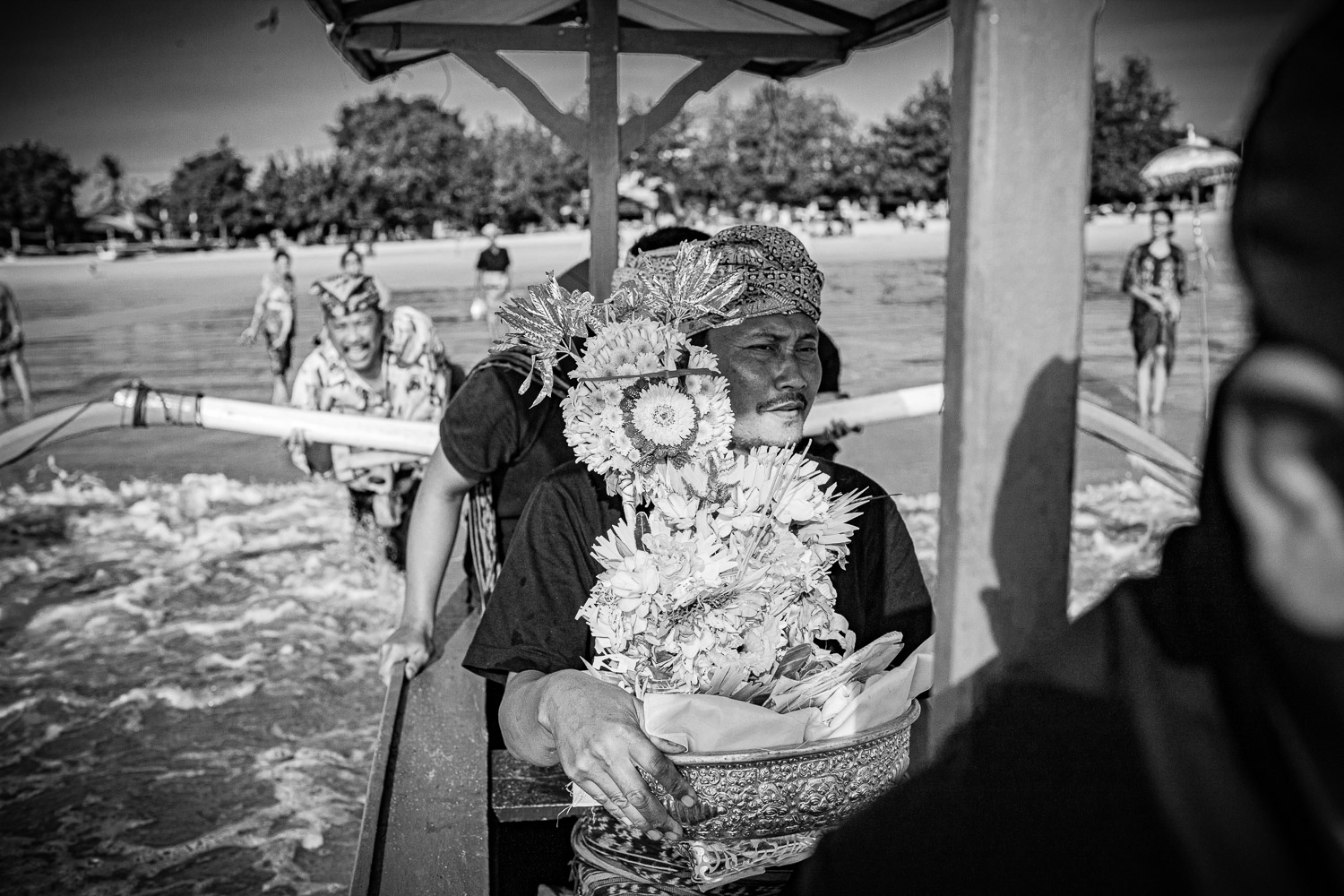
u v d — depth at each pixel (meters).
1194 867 0.61
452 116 50.97
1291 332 0.55
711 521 1.56
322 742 4.31
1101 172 42.12
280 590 6.01
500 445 2.49
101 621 5.62
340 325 4.27
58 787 4.01
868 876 0.74
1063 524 0.93
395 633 2.76
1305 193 0.54
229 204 51.91
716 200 43.38
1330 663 0.57
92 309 26.25
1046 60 0.88
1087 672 0.68
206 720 4.50
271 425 3.64
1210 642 0.63
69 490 8.53
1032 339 0.91
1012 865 0.68
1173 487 4.16
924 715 1.48
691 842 1.44
